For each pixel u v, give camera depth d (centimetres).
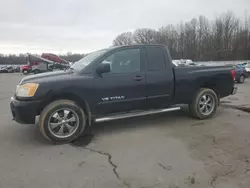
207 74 546
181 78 514
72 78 426
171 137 439
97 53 482
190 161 338
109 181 291
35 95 402
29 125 536
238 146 388
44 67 3080
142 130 486
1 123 558
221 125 506
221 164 327
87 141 430
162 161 340
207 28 6156
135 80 468
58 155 371
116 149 389
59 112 421
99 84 441
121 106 467
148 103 492
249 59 5144
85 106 443
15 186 284
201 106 551
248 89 1232
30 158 361
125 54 469
